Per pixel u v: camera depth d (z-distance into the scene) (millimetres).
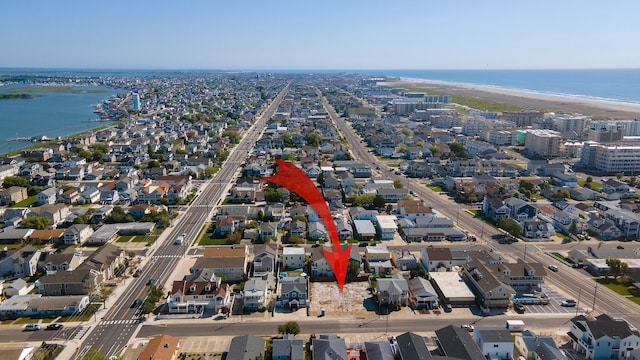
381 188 181625
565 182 197375
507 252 130250
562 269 119375
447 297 100562
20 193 174750
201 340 87438
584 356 82875
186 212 162375
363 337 88750
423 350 78000
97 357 76312
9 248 129625
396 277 106062
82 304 98125
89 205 168875
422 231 139750
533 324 93250
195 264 112688
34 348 84688
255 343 81562
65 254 118000
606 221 145375
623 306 100812
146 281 111062
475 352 77562
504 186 191875
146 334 89438
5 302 98000
